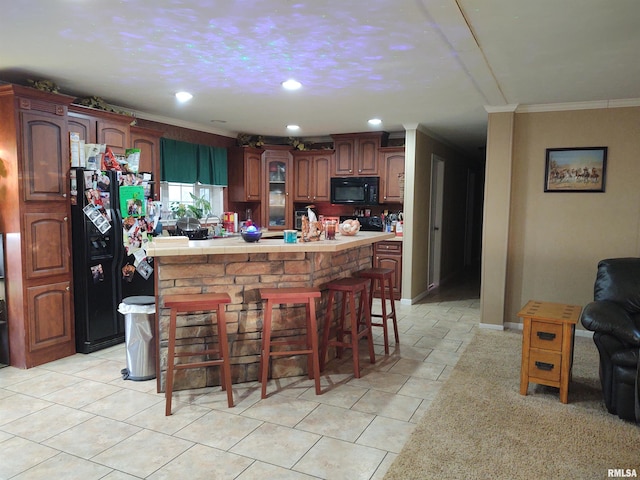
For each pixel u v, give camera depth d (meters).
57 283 3.93
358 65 3.39
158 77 3.76
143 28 2.71
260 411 3.00
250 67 3.46
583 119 4.59
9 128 3.58
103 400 3.16
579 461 2.41
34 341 3.77
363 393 3.29
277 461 2.42
